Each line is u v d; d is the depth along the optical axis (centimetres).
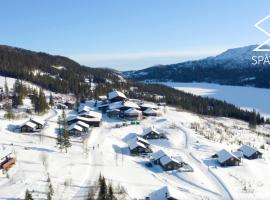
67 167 8719
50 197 6506
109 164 9462
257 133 17400
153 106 17862
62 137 10619
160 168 10006
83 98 19788
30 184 7306
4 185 7206
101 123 14788
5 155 8425
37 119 13150
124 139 12794
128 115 15700
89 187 7531
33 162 8675
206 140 12962
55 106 17750
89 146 11250
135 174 8981
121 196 7125
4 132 11506
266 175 10144
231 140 13975
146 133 12788
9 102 16262
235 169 10225
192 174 9550
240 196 8381
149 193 7675
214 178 9500
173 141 12581
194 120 16788
